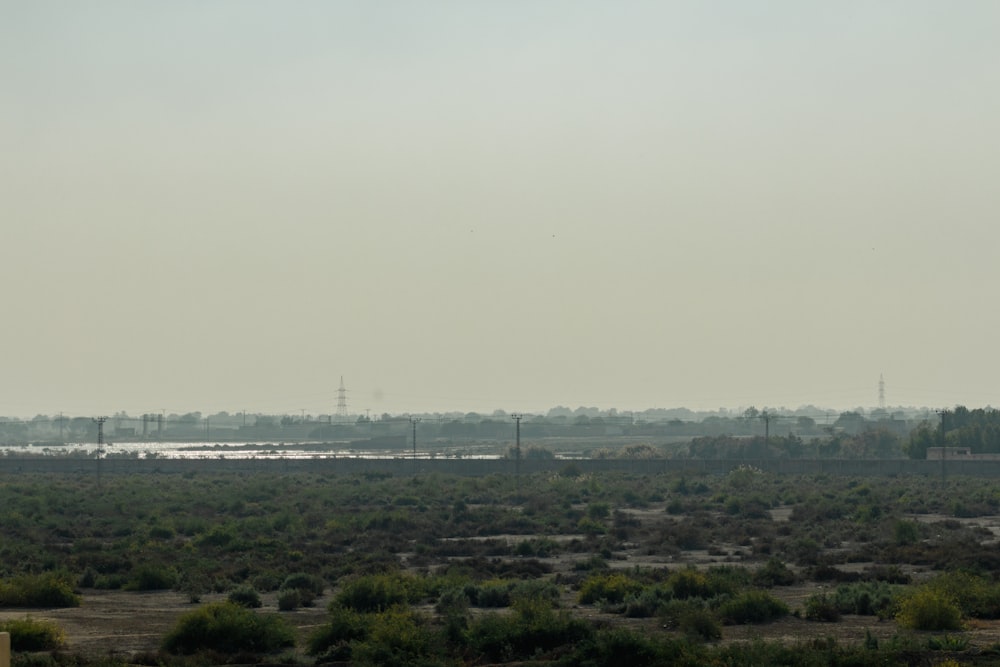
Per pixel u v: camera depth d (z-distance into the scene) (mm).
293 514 147125
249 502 175250
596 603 73125
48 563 96562
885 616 67500
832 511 152625
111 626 68188
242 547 111812
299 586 82500
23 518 139625
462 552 110125
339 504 174500
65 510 157375
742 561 103188
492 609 72562
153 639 63469
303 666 54375
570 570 95812
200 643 58625
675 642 52406
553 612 60656
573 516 154875
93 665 53031
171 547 113625
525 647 56062
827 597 74500
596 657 51938
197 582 84688
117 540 122250
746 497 180375
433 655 54531
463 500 184500
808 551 106875
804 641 58375
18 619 64438
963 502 163500
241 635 59094
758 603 67312
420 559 104188
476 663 54281
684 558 106062
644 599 71125
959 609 65500
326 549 112188
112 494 189500
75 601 77688
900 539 116125
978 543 114500
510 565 95188
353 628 58594
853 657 50750
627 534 126562
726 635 62562
